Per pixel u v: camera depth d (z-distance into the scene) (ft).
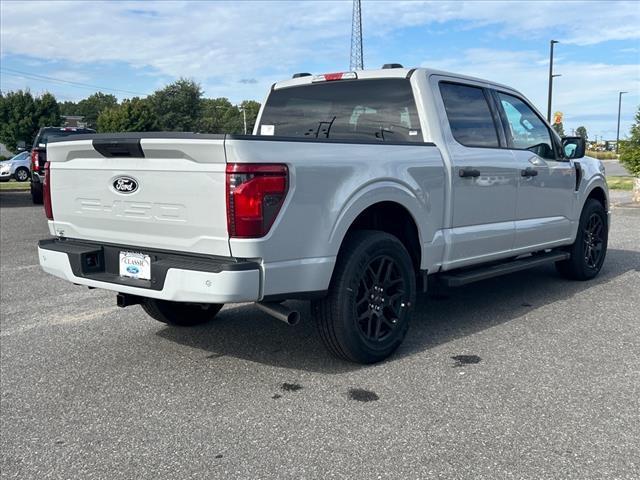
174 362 15.06
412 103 16.47
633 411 11.83
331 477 9.71
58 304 21.07
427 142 15.99
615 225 39.37
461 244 16.74
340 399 12.62
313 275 12.99
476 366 14.32
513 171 18.45
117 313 19.76
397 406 12.22
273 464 10.15
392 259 14.64
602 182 23.41
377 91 17.15
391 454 10.37
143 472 10.03
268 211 12.09
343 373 14.07
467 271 17.61
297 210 12.55
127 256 13.87
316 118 18.34
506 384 13.21
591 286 22.25
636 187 54.70
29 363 15.19
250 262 12.09
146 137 12.59
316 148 13.10
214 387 13.44
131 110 196.75
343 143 13.71
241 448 10.71
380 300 14.51
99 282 13.94
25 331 17.88
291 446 10.73
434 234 15.93
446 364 14.48
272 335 17.02
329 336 13.93
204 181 12.13
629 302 19.88
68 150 14.34
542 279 23.48
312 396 12.80
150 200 13.01
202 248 12.48
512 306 19.60
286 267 12.54
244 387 13.39
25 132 200.95
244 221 11.85
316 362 14.83
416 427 11.31
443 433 11.05
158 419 11.93
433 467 9.93
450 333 16.87
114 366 14.88
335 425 11.46
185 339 16.84
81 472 10.08
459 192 16.55
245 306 20.18
